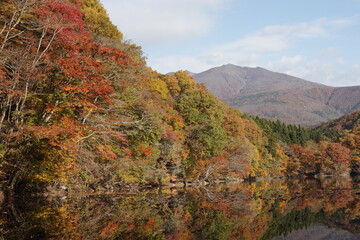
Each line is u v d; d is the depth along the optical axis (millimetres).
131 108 33031
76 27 23188
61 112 22562
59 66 20344
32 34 21547
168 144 39844
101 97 23250
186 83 59125
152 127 33531
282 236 14961
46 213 17484
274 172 81312
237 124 58719
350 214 20938
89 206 21000
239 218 19062
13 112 19828
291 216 20094
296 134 115250
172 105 49938
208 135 46219
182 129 46688
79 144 24453
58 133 20141
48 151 21984
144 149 33406
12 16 20125
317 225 17500
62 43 20422
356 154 103250
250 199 29078
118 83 26484
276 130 109188
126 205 22328
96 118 26656
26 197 23109
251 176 73875
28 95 19828
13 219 15594
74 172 26438
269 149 84688
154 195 29922
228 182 58312
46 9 21297
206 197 29984
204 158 47875
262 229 16297
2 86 17719
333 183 55938
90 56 22594
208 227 16141
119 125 31500
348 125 166500
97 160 29266
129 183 35406
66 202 22297
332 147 96812
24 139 20438
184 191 35688
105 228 14586
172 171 43250
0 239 11898
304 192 36844
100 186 31438
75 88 20141
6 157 21344
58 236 12703
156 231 14555
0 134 18938
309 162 98125
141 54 31359
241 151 53344
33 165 22578
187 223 16938
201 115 49562
